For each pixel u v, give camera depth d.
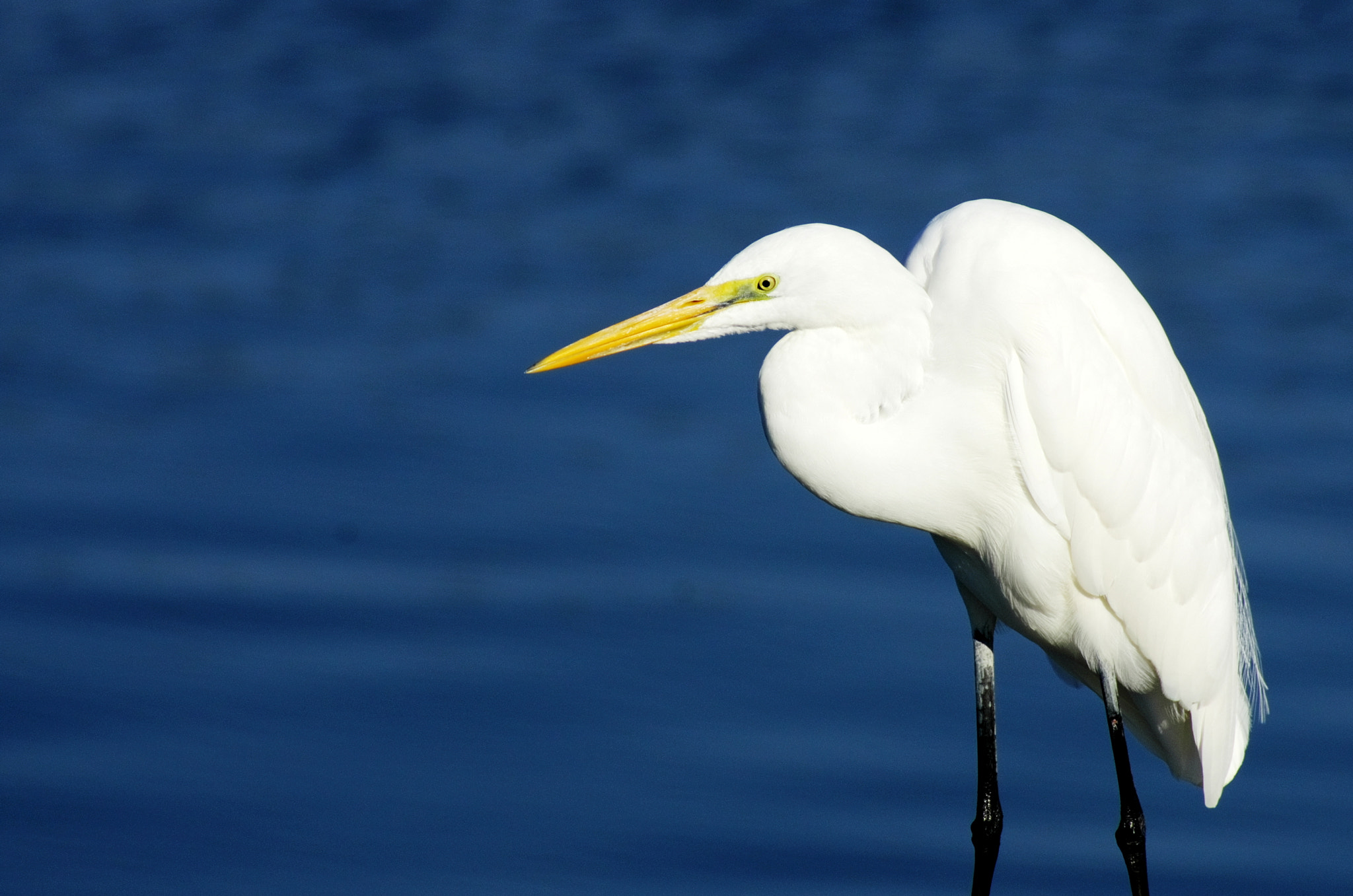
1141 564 6.29
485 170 19.89
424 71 23.50
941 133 20.64
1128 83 22.53
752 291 6.04
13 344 15.36
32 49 24.44
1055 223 6.37
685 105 22.00
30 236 17.89
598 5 26.64
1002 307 6.09
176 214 18.58
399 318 15.97
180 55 24.38
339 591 11.25
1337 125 20.62
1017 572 6.41
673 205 18.45
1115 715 6.50
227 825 8.86
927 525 6.38
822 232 5.97
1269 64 23.31
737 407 14.47
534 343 15.43
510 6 26.81
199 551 11.77
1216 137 20.28
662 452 13.51
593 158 20.09
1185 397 6.44
